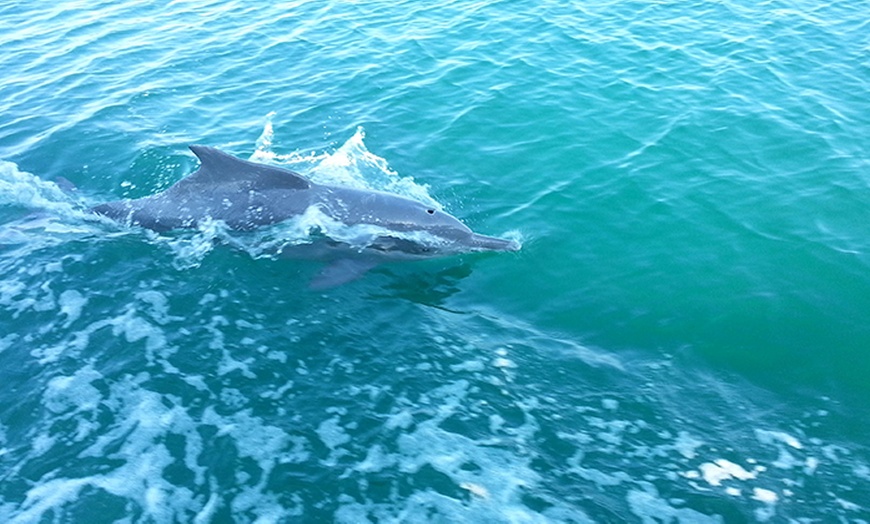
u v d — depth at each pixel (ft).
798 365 35.99
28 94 60.13
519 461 30.99
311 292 40.29
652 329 38.29
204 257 42.24
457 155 50.96
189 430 31.83
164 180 49.47
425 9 72.54
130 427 31.94
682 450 31.86
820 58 60.49
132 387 33.94
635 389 34.96
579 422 33.09
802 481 30.53
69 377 34.42
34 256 42.16
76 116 56.70
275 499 28.89
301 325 37.96
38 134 54.49
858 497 29.84
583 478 30.42
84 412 32.63
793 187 46.78
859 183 46.73
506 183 48.34
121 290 39.83
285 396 33.65
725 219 44.65
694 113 54.03
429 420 32.73
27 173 50.01
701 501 29.58
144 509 28.40
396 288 41.04
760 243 42.93
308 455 30.78
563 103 55.98
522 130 53.26
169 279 40.68
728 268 41.47
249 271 41.39
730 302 39.45
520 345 37.42
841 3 70.03
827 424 33.06
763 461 31.40
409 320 38.70
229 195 43.21
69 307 38.63
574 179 48.34
